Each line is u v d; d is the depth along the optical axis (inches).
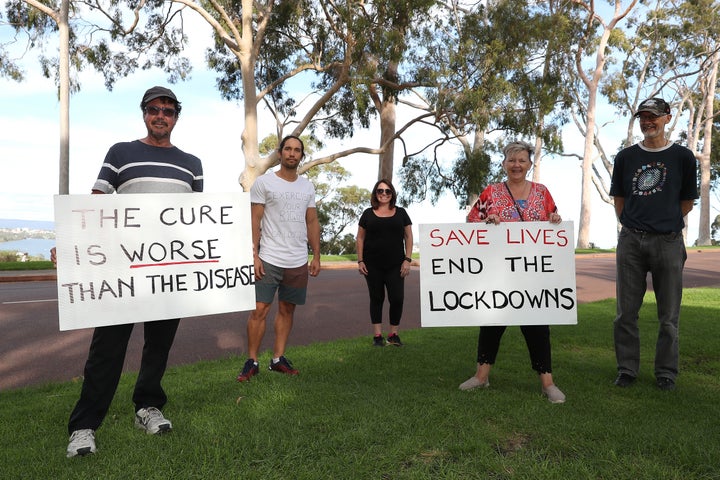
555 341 235.9
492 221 161.3
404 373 180.9
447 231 162.7
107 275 124.5
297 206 180.9
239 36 775.1
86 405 119.5
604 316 307.6
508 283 160.9
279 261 177.8
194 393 156.4
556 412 138.7
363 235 239.3
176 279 132.5
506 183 167.8
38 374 201.5
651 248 166.2
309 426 130.1
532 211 162.1
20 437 124.6
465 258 162.1
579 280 588.4
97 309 122.7
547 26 744.3
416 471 105.9
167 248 131.6
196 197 135.5
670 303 166.1
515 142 163.3
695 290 443.2
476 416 135.0
